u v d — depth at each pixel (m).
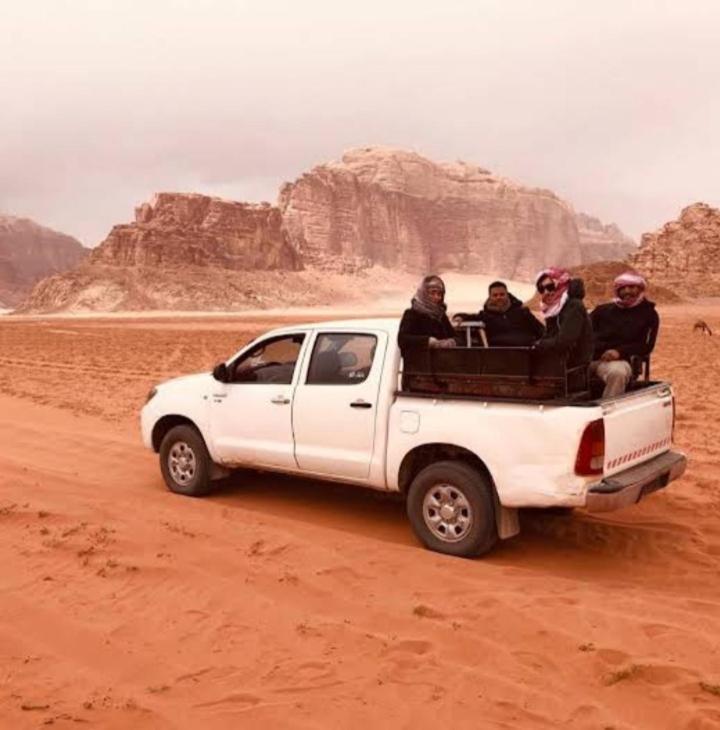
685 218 168.88
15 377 21.11
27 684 4.13
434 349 6.41
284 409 7.36
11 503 7.44
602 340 7.45
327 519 7.42
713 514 7.67
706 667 4.39
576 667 4.38
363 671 4.29
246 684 4.15
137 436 11.41
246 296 198.38
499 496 6.07
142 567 5.79
